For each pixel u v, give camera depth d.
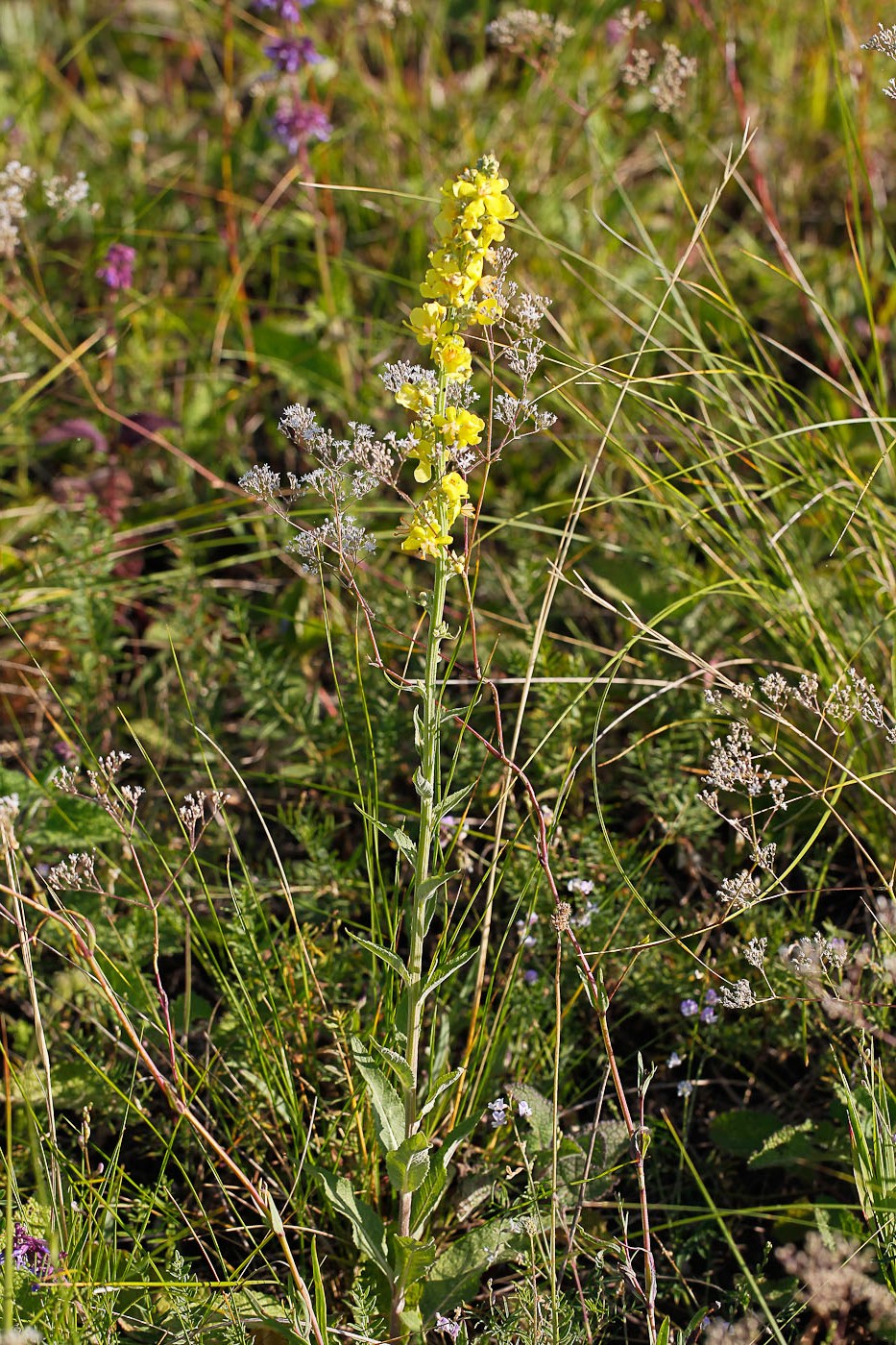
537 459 2.94
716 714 2.45
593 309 3.12
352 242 3.48
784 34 3.75
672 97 2.62
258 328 3.09
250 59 4.03
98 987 2.18
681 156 3.50
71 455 3.09
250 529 2.86
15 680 2.65
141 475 3.03
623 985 2.30
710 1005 2.29
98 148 3.90
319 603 2.67
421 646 2.53
